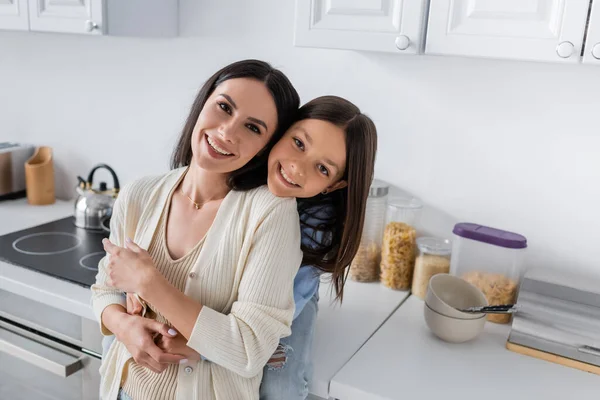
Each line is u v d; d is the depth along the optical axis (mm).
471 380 1216
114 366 1145
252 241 1004
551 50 1128
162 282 970
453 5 1195
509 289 1497
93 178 2223
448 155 1625
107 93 2105
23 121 2328
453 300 1438
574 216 1507
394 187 1717
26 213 2082
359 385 1159
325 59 1719
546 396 1181
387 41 1271
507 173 1562
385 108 1677
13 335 1562
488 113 1552
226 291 1032
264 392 1116
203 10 1857
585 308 1289
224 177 1068
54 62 2189
